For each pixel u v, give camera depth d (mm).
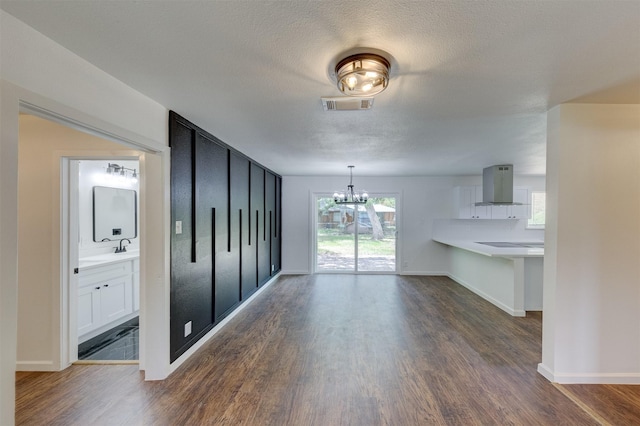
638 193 2406
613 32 1414
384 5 1240
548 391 2346
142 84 2031
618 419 2025
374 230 7055
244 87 2072
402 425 1975
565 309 2439
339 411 2119
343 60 1662
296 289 5621
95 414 2094
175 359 2695
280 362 2828
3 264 1278
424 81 1953
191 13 1297
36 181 2713
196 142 3020
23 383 2492
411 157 4566
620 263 2416
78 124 1709
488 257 4930
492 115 2621
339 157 4605
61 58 1576
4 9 1277
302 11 1281
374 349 3104
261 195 5418
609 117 2391
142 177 2588
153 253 2508
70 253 2785
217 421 2020
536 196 6777
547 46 1541
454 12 1279
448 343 3254
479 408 2145
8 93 1307
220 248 3670
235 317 4094
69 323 2777
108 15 1312
